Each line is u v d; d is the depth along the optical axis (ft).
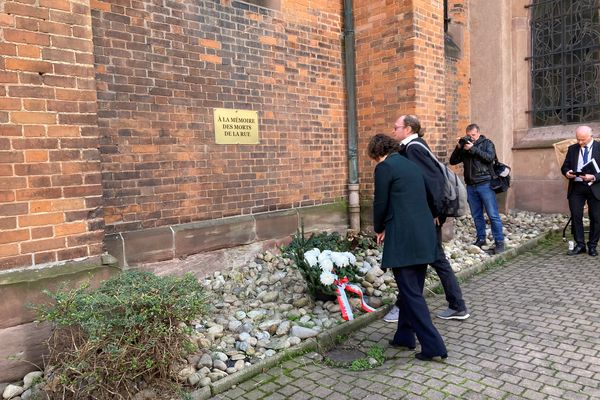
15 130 10.64
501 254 20.93
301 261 14.97
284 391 10.33
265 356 11.78
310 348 12.37
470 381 10.29
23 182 10.78
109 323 9.21
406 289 11.49
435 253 11.54
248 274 17.99
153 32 15.75
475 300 15.75
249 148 18.94
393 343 12.48
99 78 14.51
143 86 15.56
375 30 22.21
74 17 11.46
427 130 21.79
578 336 12.37
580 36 28.81
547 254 21.75
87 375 9.10
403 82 21.40
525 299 15.55
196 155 17.11
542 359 11.18
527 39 30.86
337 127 22.94
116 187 15.01
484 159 21.07
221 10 17.75
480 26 31.12
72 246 11.54
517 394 9.69
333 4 22.48
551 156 29.81
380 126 22.47
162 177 16.14
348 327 13.41
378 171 11.66
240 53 18.45
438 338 11.28
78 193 11.62
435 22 22.31
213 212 17.74
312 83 21.56
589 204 21.12
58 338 10.05
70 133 11.44
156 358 9.71
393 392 10.02
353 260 14.97
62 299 9.62
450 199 13.16
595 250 21.04
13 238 10.69
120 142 15.06
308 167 21.53
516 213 30.58
